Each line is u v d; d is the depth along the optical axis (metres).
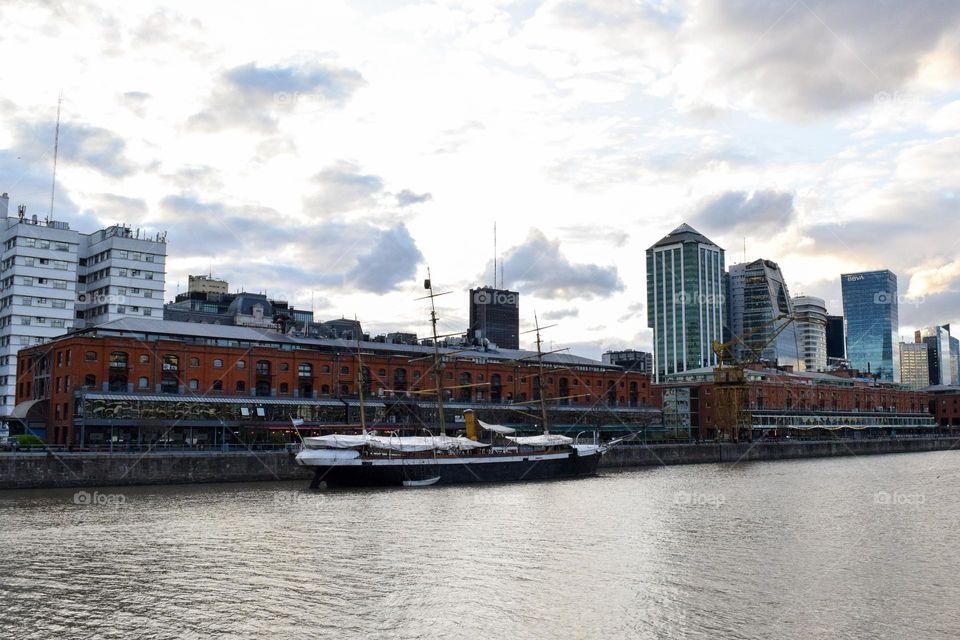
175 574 42.88
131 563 45.69
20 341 150.38
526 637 32.12
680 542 53.38
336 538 54.34
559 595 38.50
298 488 90.75
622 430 173.62
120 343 113.31
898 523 63.16
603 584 40.78
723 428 180.25
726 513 69.19
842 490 92.81
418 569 44.22
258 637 32.09
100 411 107.12
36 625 33.62
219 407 117.19
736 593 39.00
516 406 152.88
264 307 188.00
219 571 43.59
